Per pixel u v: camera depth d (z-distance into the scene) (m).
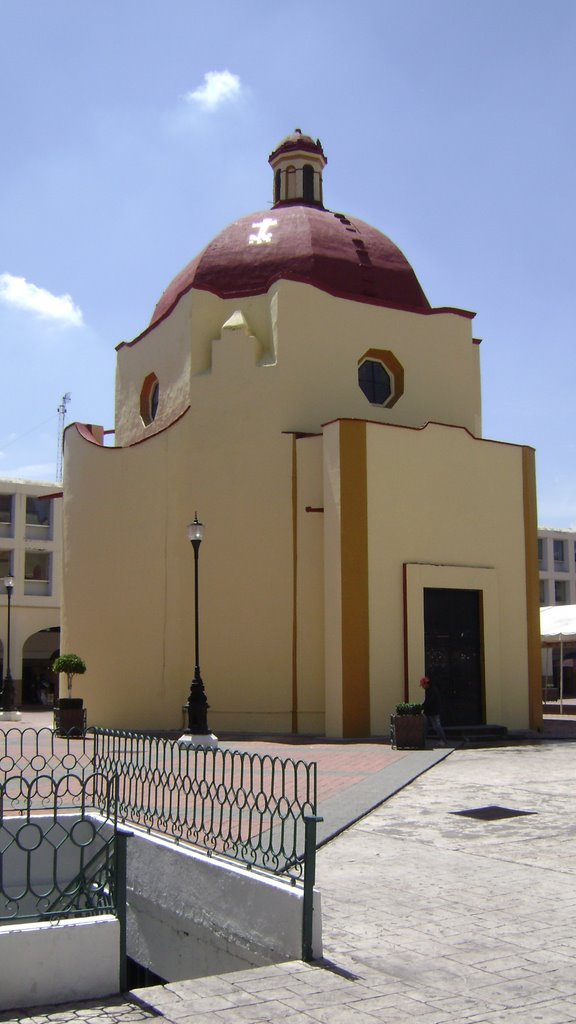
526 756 15.62
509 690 20.66
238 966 6.41
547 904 6.58
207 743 16.98
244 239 23.23
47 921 5.50
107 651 21.48
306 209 24.11
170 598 20.86
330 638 18.77
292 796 10.79
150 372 23.91
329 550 19.00
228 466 20.81
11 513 42.06
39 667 44.25
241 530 20.48
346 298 21.84
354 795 10.86
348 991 4.99
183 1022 4.65
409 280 23.66
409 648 18.97
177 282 24.77
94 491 22.45
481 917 6.28
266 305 21.70
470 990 4.97
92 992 5.39
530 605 21.28
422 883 7.15
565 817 9.81
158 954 7.60
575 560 58.19
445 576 19.73
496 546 20.88
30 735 20.89
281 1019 4.61
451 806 10.49
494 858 7.95
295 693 19.58
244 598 20.25
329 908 6.50
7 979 5.20
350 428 19.05
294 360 20.97
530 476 21.80
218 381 21.20
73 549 22.80
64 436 24.00
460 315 23.34
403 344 22.47
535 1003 4.78
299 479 20.25
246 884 6.46
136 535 21.55
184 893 7.28
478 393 24.52
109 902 5.95
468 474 20.66
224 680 20.11
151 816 8.52
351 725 18.22
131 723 20.84
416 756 15.01
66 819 9.18
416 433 19.95
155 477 21.52
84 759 14.44
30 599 41.69
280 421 20.64
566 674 44.00
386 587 19.05
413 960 5.46
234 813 9.74
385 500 19.28
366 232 24.19
